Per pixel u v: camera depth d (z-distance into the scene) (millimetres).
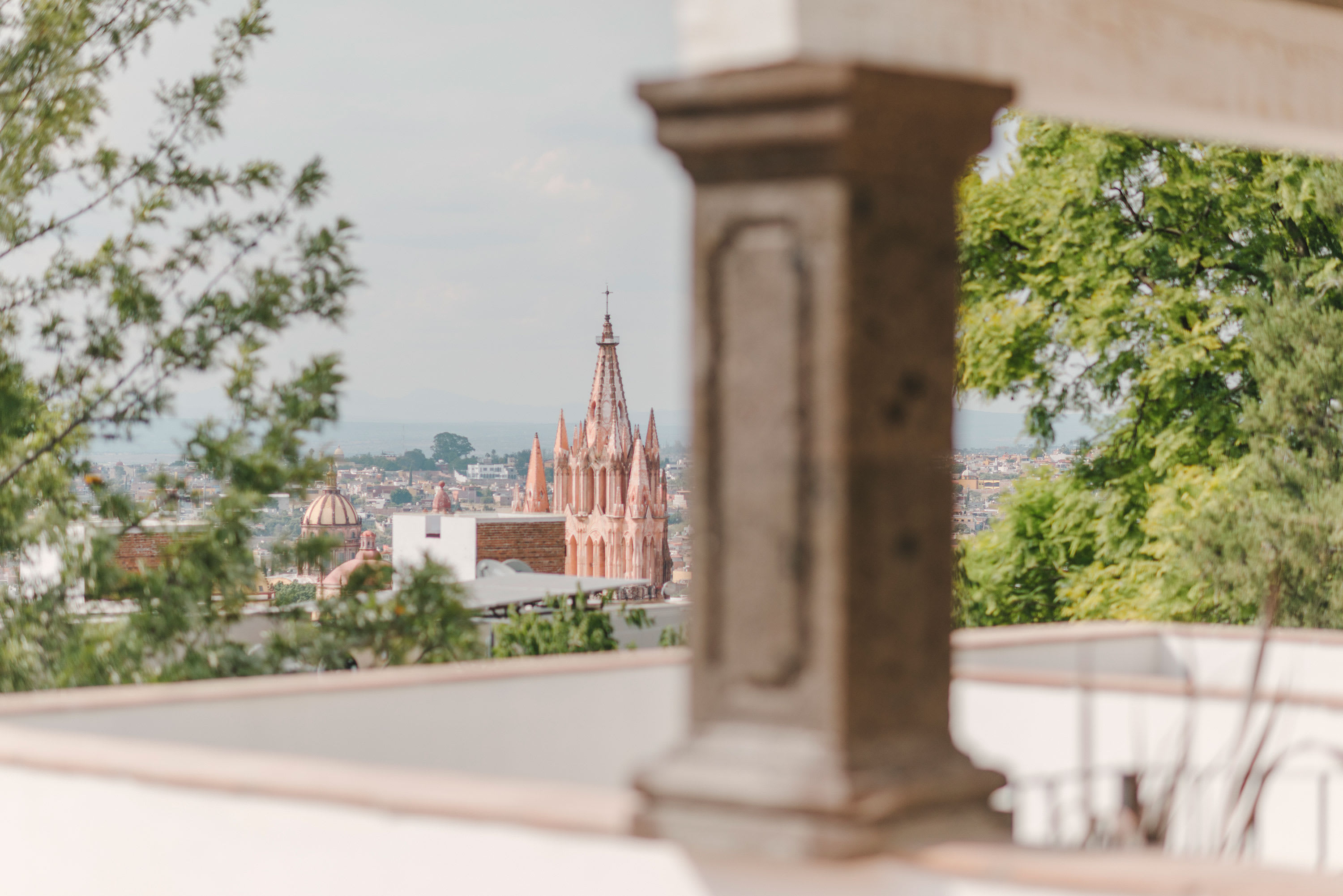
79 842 4609
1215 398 22703
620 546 81500
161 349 17188
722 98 3223
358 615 17156
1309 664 9289
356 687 6867
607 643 17469
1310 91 5250
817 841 3215
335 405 17531
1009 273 24125
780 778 3244
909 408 3287
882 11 3697
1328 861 6656
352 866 4113
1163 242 22531
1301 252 22172
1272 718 4359
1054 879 3168
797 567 3234
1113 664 9734
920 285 3303
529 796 3959
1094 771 4367
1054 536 23844
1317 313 21219
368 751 6895
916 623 3332
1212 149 22078
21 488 17172
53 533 16672
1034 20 4270
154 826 4469
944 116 3283
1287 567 20234
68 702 6066
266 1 17938
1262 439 21328
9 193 17250
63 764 4648
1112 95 4504
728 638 3344
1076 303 22953
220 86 17688
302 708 6680
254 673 16641
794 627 3252
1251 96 5020
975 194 23719
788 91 3146
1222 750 6992
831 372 3176
